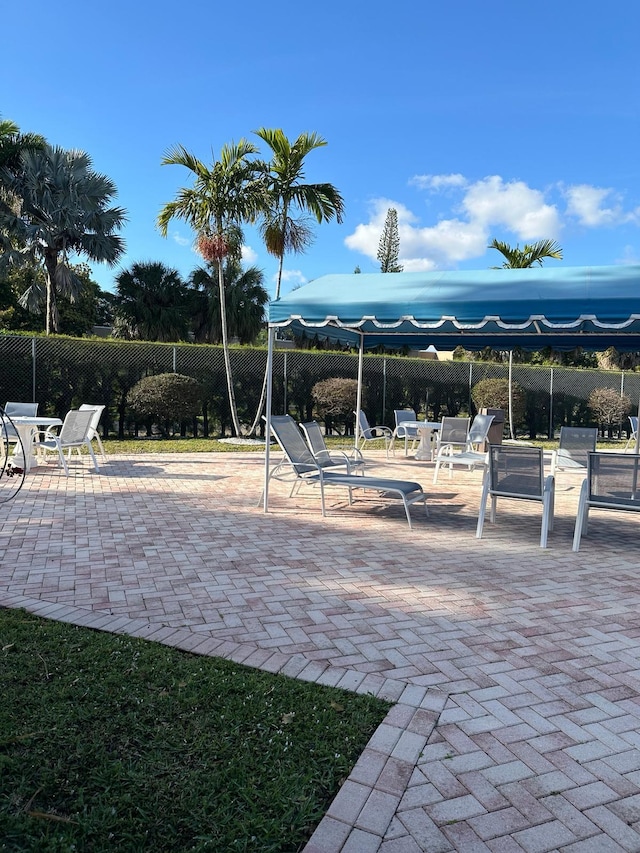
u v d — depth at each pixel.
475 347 10.97
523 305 5.52
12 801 2.19
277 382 17.58
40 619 3.85
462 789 2.31
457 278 6.98
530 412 19.50
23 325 29.16
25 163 21.47
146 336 30.69
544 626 3.96
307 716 2.77
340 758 2.46
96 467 10.34
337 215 14.63
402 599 4.41
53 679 3.07
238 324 32.06
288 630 3.81
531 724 2.78
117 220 23.52
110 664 3.23
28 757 2.44
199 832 2.07
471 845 2.02
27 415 10.63
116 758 2.46
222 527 6.50
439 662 3.41
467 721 2.80
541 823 2.13
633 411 20.36
